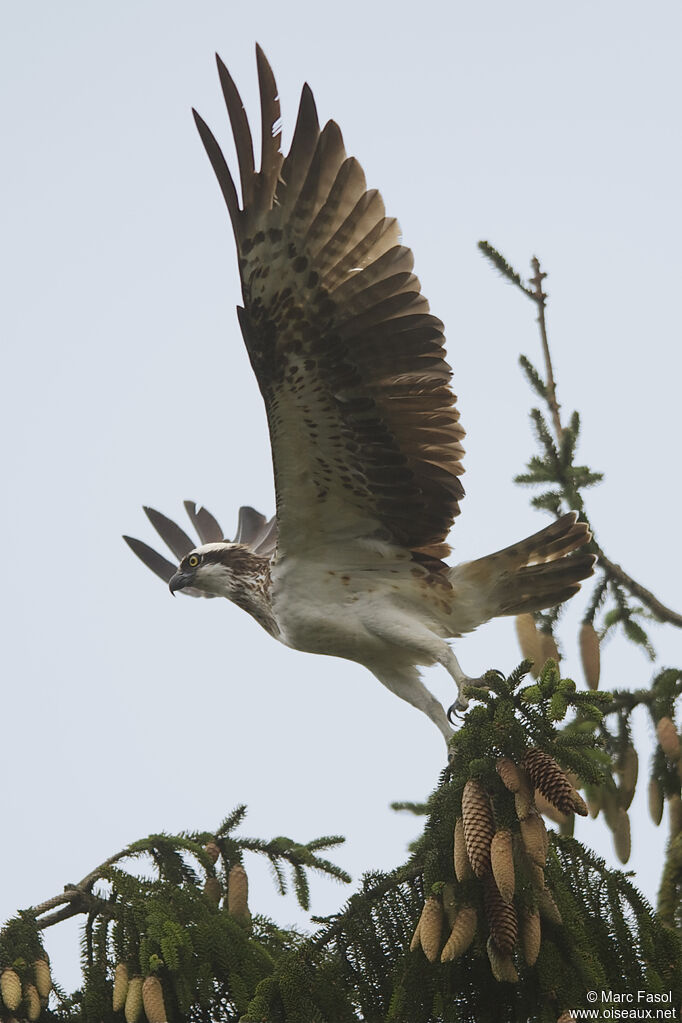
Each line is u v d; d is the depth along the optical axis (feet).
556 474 41.88
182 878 33.60
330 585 41.01
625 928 27.89
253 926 32.65
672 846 34.99
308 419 38.11
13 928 30.32
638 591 41.39
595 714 27.40
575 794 25.77
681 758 35.12
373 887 29.30
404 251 36.37
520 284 43.42
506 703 27.73
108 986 30.12
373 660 41.32
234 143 35.55
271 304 36.65
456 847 26.20
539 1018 27.14
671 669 36.55
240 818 34.88
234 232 35.88
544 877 27.25
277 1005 28.43
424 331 36.86
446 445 38.63
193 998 29.63
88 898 31.01
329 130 35.42
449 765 29.09
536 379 43.04
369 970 28.78
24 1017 29.58
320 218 35.96
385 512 39.75
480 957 27.61
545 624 41.63
